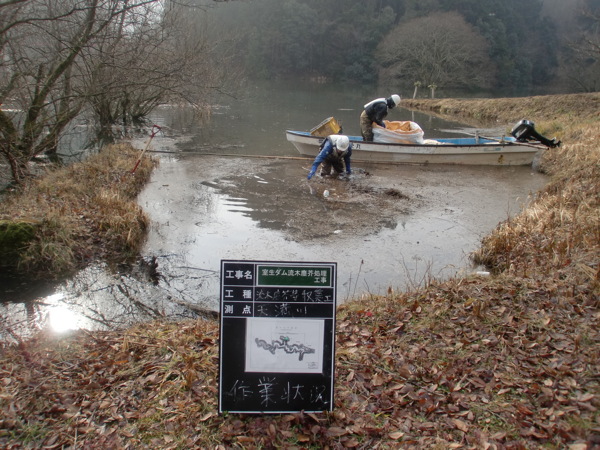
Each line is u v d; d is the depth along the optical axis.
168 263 6.49
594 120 17.25
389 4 59.31
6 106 9.66
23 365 3.82
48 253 6.27
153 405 3.25
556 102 22.84
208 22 22.66
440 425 3.01
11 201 7.68
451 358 3.75
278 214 8.43
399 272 6.27
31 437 2.97
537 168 12.37
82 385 3.50
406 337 4.15
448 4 54.03
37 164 11.10
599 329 3.88
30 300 5.50
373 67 52.94
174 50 14.93
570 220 6.75
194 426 3.03
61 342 4.38
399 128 13.16
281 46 52.47
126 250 6.85
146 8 12.27
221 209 8.70
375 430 2.95
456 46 44.09
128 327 4.94
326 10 56.59
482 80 47.81
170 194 9.62
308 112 25.64
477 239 7.44
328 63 55.59
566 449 2.72
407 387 3.40
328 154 10.62
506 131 20.00
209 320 5.08
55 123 10.59
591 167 9.39
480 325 4.19
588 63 44.31
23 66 9.60
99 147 14.37
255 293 2.89
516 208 9.02
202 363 3.73
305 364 2.96
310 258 6.63
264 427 2.98
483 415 3.07
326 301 2.92
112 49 12.01
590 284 4.59
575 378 3.33
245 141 16.03
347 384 3.46
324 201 9.21
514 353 3.71
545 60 57.12
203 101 14.95
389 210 8.76
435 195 9.80
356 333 4.33
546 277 4.94
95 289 5.79
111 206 7.73
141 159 11.58
